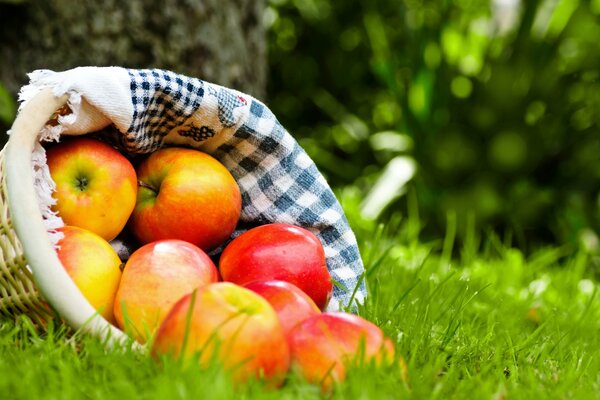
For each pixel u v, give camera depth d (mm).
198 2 3391
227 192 1876
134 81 1753
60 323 1634
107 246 1721
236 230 2043
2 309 1688
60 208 1747
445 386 1492
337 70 5473
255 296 1387
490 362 1739
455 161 4535
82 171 1768
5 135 3342
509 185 4543
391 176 4391
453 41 4660
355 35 5410
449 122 4555
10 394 1271
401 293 2438
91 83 1716
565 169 4609
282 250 1752
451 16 4723
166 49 3330
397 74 4887
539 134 4523
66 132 1755
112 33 3271
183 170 1850
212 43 3436
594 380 1665
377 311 2033
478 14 4855
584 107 4629
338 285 1884
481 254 4031
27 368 1374
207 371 1270
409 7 4949
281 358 1360
